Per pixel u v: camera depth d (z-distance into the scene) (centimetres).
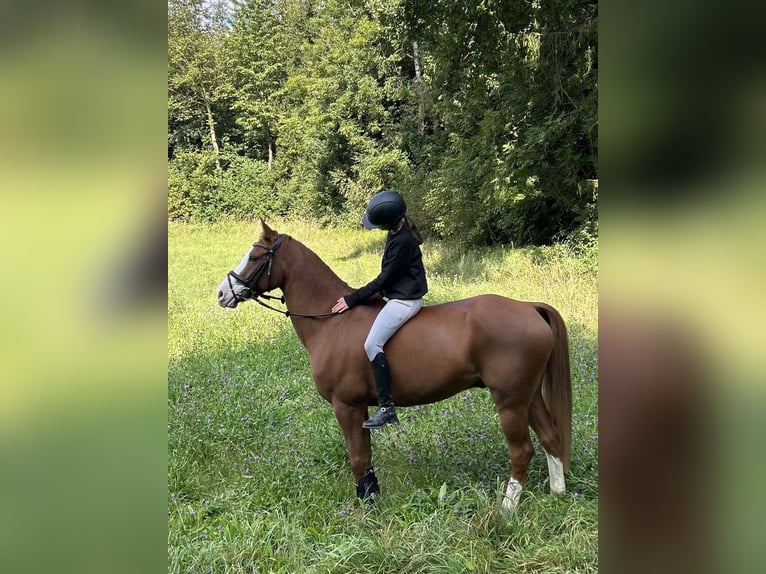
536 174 1222
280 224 2333
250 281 382
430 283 1073
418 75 1972
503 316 340
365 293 357
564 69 1169
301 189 2428
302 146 2352
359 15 2075
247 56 2598
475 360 345
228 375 602
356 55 2034
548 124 1162
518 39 1175
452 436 441
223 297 385
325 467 417
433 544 306
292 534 325
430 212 1641
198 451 439
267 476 402
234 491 384
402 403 367
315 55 2336
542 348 336
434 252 1471
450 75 1183
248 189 2484
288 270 381
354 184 2102
